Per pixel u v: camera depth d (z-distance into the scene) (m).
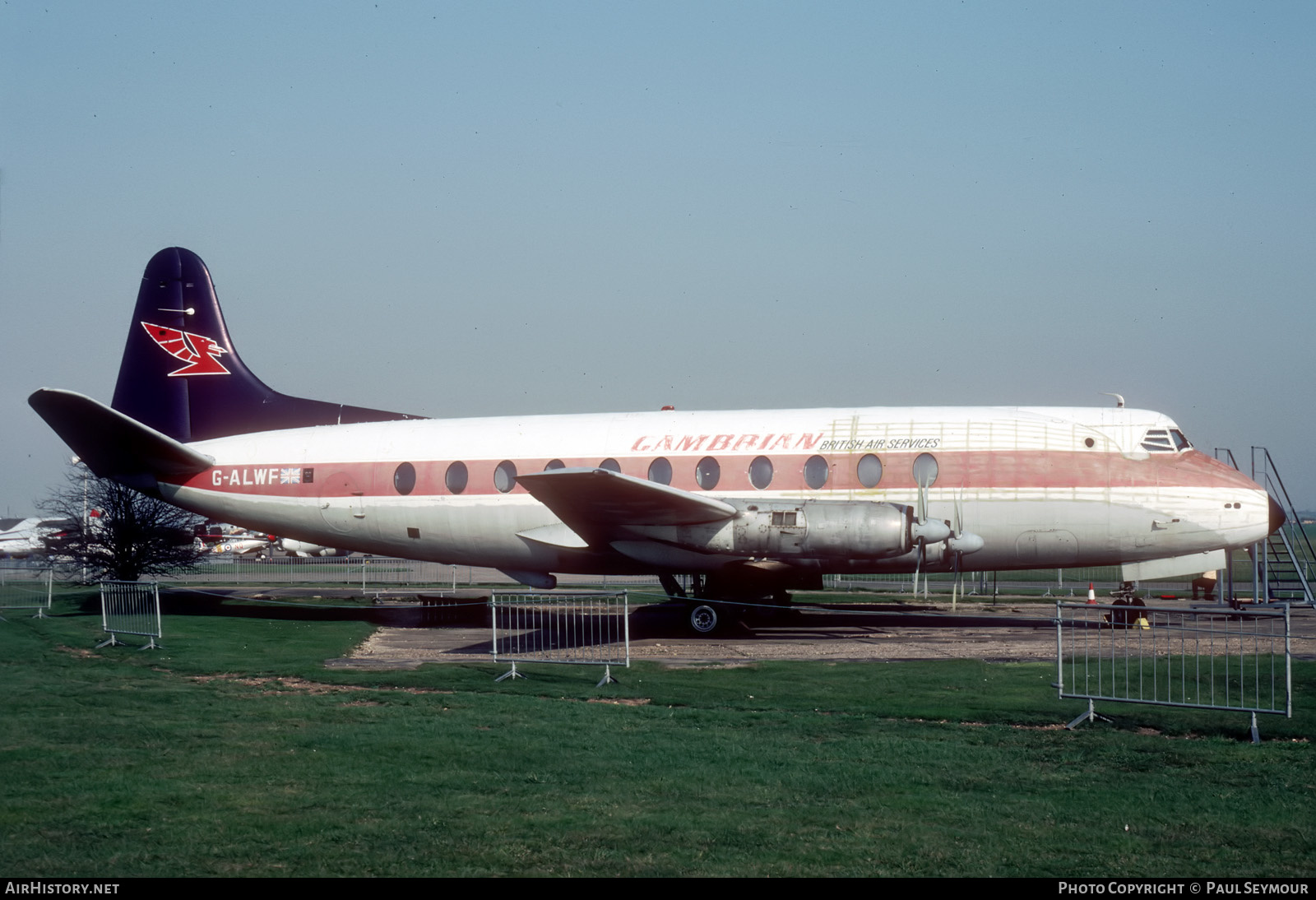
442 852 7.43
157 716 12.35
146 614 20.86
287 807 8.51
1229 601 24.84
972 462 20.27
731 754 10.30
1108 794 8.87
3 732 11.39
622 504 19.30
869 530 18.94
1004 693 13.49
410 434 23.34
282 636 20.83
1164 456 20.22
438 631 22.34
